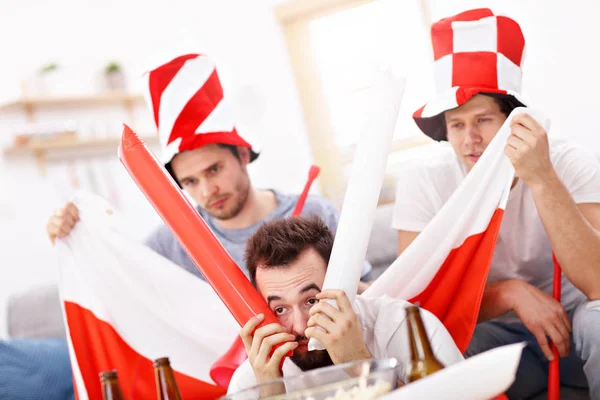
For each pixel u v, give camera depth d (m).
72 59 4.23
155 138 4.57
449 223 1.16
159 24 4.63
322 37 4.23
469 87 1.31
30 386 1.75
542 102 3.25
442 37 1.36
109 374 0.73
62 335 2.27
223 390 1.31
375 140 0.89
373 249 2.08
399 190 1.62
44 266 3.98
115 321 1.33
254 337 0.87
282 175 4.39
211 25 4.55
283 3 4.29
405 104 3.79
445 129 1.43
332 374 0.68
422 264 1.17
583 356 1.18
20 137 3.90
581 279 1.18
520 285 1.31
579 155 1.39
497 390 0.57
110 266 1.35
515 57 1.35
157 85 1.59
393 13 3.90
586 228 1.14
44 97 4.02
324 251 0.96
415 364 0.70
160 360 0.74
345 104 4.23
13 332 2.30
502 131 1.15
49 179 4.05
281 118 4.39
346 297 0.85
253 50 4.43
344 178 4.30
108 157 4.32
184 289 1.35
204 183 1.66
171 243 1.85
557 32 3.16
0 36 3.97
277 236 0.95
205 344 1.34
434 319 0.94
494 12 1.33
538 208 1.15
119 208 4.30
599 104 3.12
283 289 0.93
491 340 1.47
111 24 4.42
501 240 1.46
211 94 1.63
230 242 1.79
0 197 3.86
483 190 1.14
